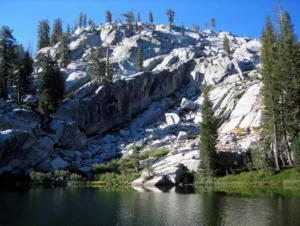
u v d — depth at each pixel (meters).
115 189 54.38
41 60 86.19
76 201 38.19
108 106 95.06
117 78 106.69
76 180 65.31
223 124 88.44
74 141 79.44
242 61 120.50
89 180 67.06
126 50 140.12
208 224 25.08
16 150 65.31
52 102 80.56
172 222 26.08
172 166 65.12
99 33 163.00
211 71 117.81
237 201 36.19
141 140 84.69
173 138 85.62
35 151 68.50
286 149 62.19
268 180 54.53
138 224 25.53
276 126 59.34
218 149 68.69
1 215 29.23
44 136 72.25
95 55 115.31
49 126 76.88
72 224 25.62
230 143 73.06
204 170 60.56
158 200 38.78
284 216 27.12
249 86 97.06
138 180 62.22
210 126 62.81
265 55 63.59
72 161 73.81
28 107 79.75
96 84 97.19
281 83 58.81
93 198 41.09
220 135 81.62
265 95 61.47
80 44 148.88
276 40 72.50
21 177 65.06
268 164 56.62
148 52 144.50
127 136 91.38
